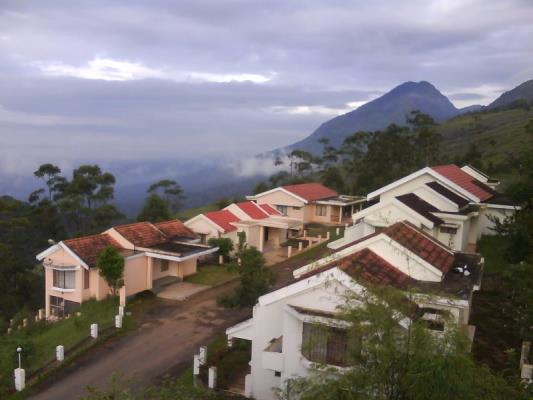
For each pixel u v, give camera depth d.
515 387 10.18
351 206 54.22
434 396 8.80
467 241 28.69
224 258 36.91
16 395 18.77
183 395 13.96
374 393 9.66
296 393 12.57
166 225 35.12
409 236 18.98
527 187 27.56
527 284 17.89
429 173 30.33
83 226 56.06
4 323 31.41
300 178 79.31
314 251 40.56
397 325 10.23
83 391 18.89
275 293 15.32
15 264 38.81
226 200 63.03
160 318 26.39
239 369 19.34
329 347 14.20
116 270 27.00
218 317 26.53
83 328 25.03
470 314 21.50
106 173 58.69
